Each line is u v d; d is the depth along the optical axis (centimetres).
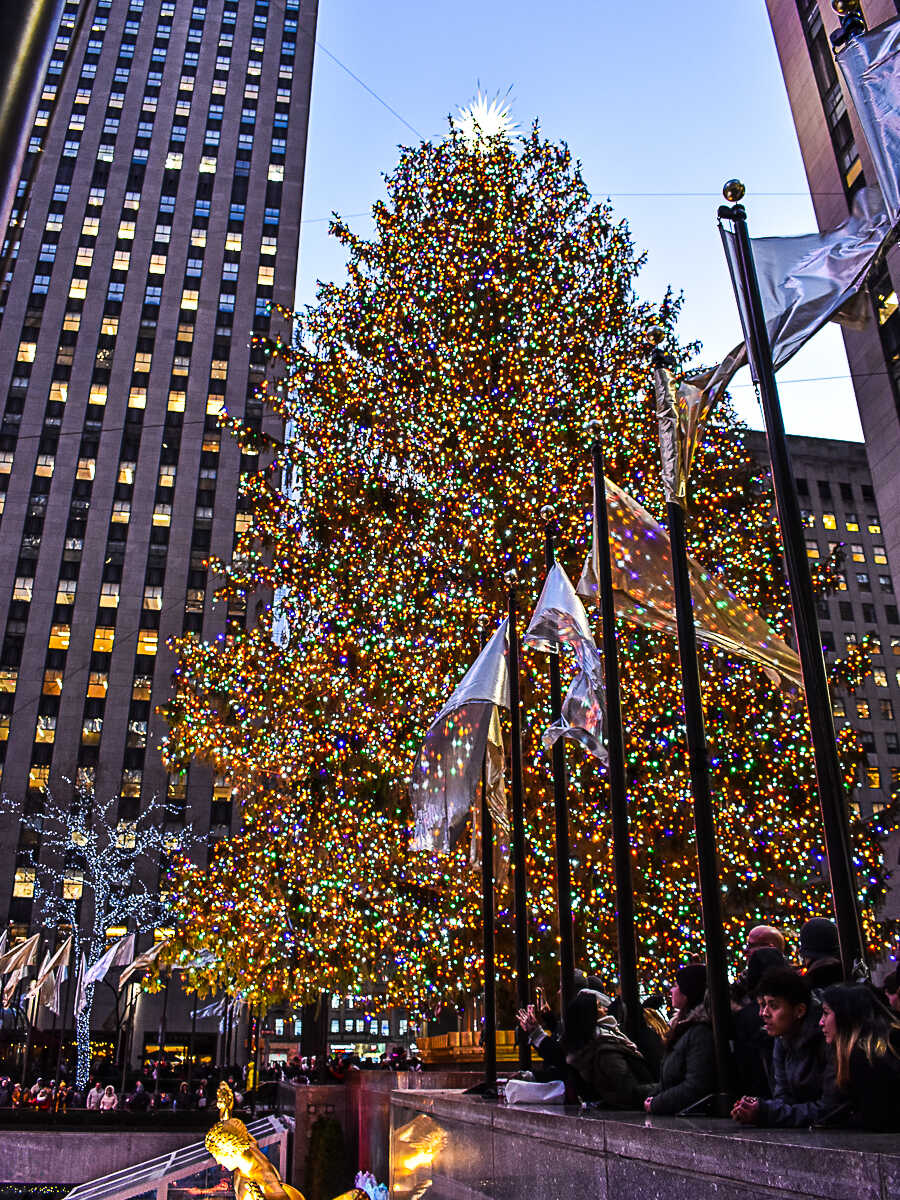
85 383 7281
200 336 7538
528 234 2431
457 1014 2181
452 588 1992
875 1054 310
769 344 623
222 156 8212
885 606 7669
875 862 1972
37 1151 2111
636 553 883
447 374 2238
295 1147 1561
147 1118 2175
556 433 2077
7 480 6931
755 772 1848
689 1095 446
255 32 8800
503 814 1052
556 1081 630
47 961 3600
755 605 2008
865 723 7206
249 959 2014
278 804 2088
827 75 4191
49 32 177
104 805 6141
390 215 2577
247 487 2422
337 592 2161
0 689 6388
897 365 3809
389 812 1872
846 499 7956
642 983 1659
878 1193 218
